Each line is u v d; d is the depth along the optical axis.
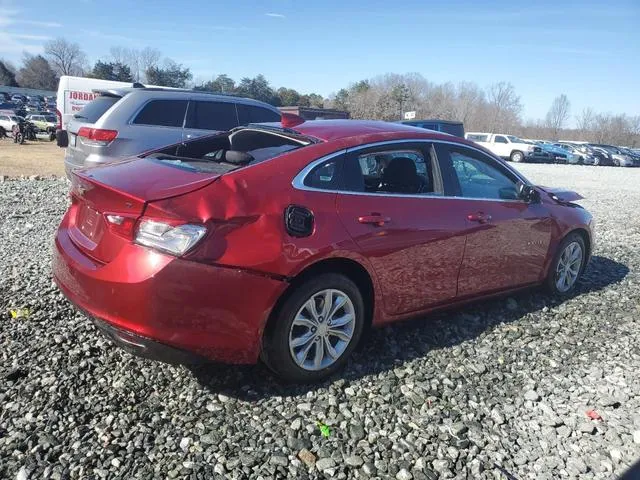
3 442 2.69
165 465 2.61
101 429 2.84
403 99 74.50
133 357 3.57
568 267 5.30
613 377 3.77
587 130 82.19
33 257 5.57
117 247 2.95
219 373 3.44
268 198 3.14
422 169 4.09
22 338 3.72
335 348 3.49
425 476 2.65
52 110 57.94
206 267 2.88
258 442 2.81
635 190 17.80
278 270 3.06
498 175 4.61
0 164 16.91
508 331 4.41
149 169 3.41
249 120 9.12
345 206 3.45
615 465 2.83
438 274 4.00
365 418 3.09
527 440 3.00
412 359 3.82
